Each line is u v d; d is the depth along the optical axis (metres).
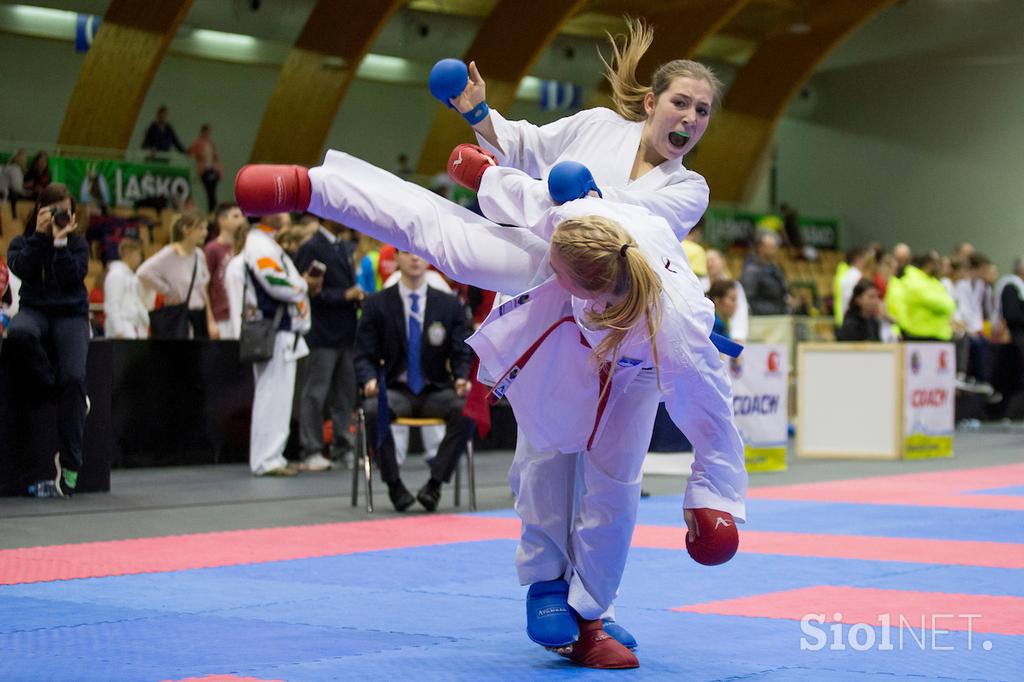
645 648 3.85
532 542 3.65
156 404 10.73
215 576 5.31
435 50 22.78
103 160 15.57
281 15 20.58
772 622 4.28
